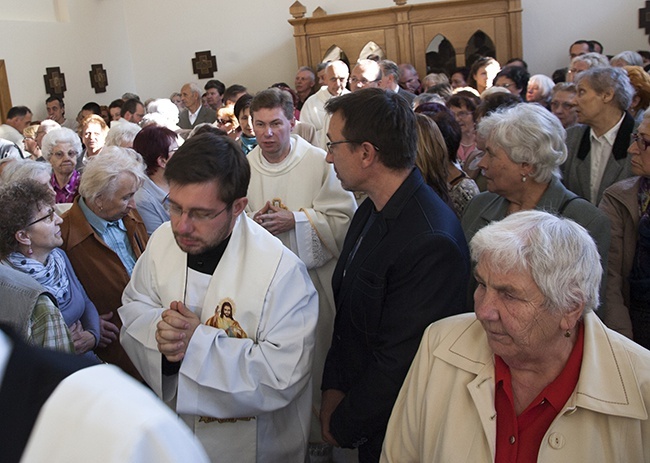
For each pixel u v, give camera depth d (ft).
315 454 10.06
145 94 38.99
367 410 6.93
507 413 5.55
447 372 5.93
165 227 7.73
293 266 7.33
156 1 37.88
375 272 7.09
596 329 5.51
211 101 32.48
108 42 36.88
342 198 10.81
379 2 34.88
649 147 8.62
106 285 9.68
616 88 11.18
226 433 7.21
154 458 2.55
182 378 6.74
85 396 2.63
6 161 11.96
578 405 5.21
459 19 31.40
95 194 9.53
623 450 5.24
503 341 5.33
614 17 32.78
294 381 7.00
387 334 6.97
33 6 32.35
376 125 7.11
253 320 7.09
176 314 6.80
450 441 5.64
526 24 33.81
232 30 37.40
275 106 11.04
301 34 32.99
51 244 8.17
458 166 10.93
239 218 7.41
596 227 8.05
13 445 2.53
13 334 2.95
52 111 31.50
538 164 8.01
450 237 6.84
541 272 5.12
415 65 32.22
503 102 12.48
